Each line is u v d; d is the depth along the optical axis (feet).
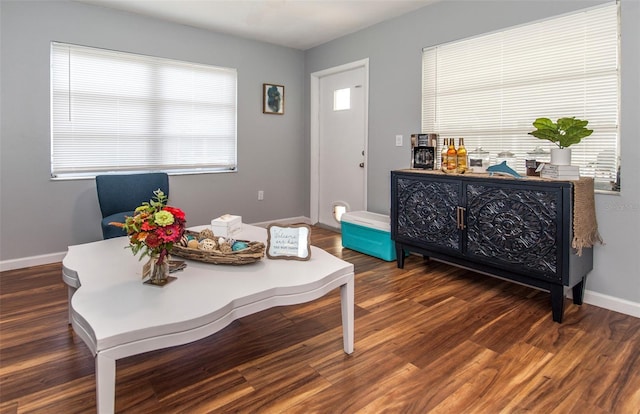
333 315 8.12
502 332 7.37
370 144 13.99
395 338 7.14
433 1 11.41
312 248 7.72
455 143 11.33
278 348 6.79
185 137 14.14
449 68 11.33
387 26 13.03
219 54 14.57
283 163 16.92
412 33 12.24
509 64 9.94
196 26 13.83
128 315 4.65
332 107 16.16
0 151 10.70
